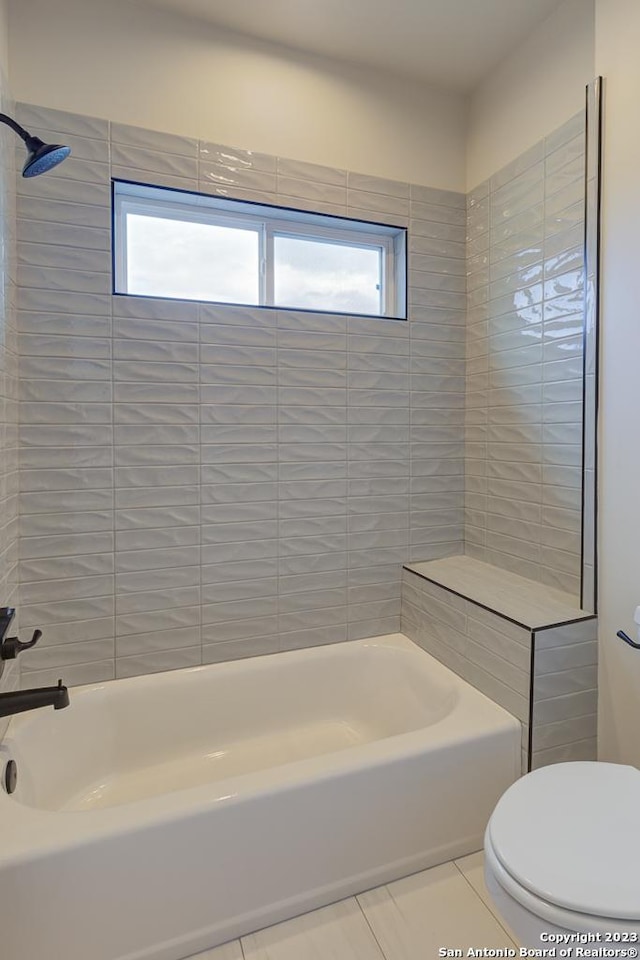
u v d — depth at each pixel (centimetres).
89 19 173
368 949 126
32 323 169
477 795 153
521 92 199
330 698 209
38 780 154
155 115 181
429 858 148
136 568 187
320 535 213
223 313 193
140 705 183
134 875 117
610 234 156
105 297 177
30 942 110
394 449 224
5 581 154
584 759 163
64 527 177
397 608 228
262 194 196
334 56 204
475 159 226
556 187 183
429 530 232
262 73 195
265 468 203
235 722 195
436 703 184
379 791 141
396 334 221
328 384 211
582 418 174
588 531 166
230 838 126
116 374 180
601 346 161
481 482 227
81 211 173
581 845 99
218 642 200
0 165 147
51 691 133
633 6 147
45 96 168
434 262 227
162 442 187
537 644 155
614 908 86
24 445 170
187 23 184
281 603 208
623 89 151
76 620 180
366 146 212
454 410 235
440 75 216
